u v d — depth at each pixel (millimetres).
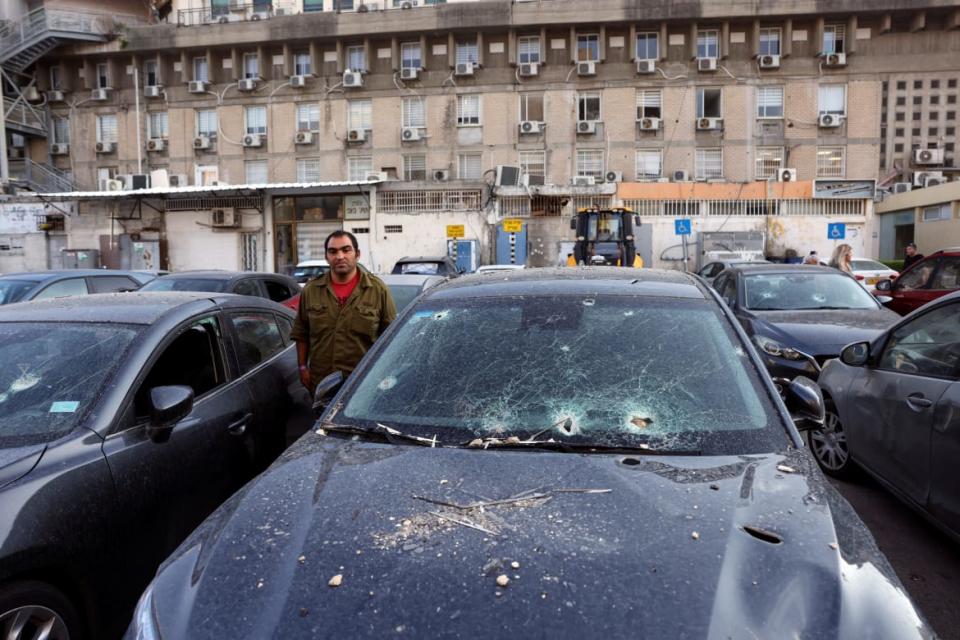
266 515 1914
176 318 3475
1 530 2229
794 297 7680
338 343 4203
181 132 32094
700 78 29844
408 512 1866
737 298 7848
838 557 1688
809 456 2211
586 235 19484
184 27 31344
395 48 30734
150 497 2855
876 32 29391
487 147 30578
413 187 25234
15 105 31688
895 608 1571
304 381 4402
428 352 2709
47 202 26594
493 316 2848
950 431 3352
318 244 26156
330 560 1682
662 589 1545
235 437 3533
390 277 8281
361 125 31281
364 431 2393
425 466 2123
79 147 32844
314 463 2189
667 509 1854
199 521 3180
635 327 2715
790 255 25250
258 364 4121
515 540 1726
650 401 2400
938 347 3734
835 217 25406
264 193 26000
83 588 2508
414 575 1613
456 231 25047
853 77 29375
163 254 26422
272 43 31172
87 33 31516
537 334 2719
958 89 29391
